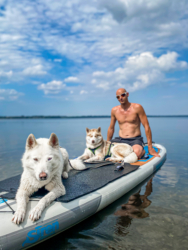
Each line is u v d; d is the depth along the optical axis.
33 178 1.05
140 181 1.75
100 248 0.91
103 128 9.12
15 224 0.88
